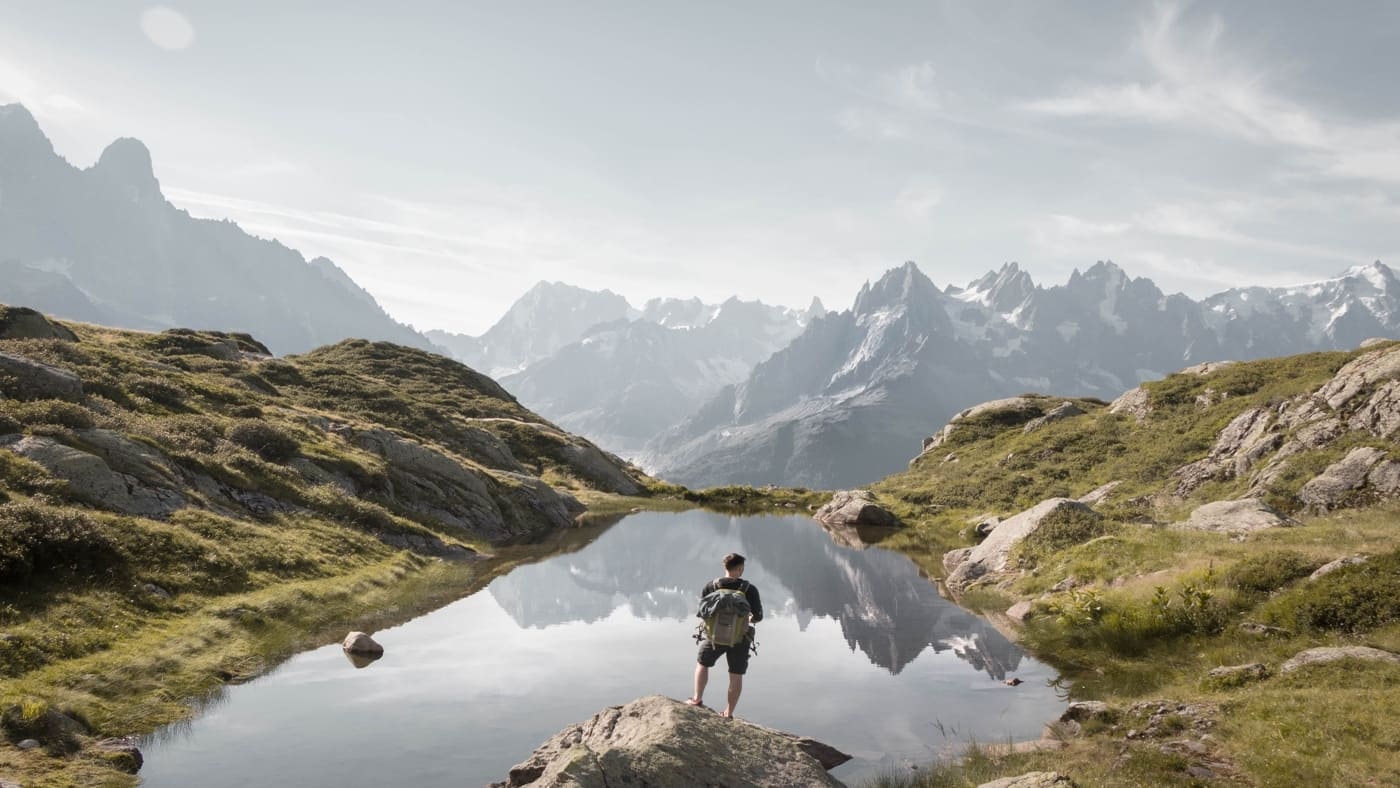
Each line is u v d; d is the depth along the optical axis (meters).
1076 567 25.34
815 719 14.77
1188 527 29.16
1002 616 24.44
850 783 11.66
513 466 66.19
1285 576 18.58
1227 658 16.38
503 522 47.16
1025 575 27.80
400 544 33.97
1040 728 14.20
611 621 23.44
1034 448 59.28
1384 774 10.10
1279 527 26.84
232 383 54.06
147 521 23.28
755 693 16.42
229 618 19.78
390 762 12.21
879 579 31.83
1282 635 16.73
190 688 15.66
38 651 14.92
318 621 22.03
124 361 43.41
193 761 12.12
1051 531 29.59
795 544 43.19
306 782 11.39
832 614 24.86
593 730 11.09
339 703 15.20
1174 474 43.50
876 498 59.47
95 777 11.09
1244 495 35.59
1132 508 39.44
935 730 14.17
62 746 11.99
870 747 13.30
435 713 14.68
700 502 74.56
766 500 76.44
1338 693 12.73
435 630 21.86
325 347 104.62
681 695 16.16
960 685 17.08
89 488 23.47
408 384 93.12
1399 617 15.70
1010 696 16.22
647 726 10.42
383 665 18.09
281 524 29.30
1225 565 20.44
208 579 21.56
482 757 12.48
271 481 32.66
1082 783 10.74
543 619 23.58
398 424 62.72
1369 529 24.08
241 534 25.84
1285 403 41.62
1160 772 11.15
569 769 8.79
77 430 26.95
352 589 25.38
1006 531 32.06
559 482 72.00
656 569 34.12
